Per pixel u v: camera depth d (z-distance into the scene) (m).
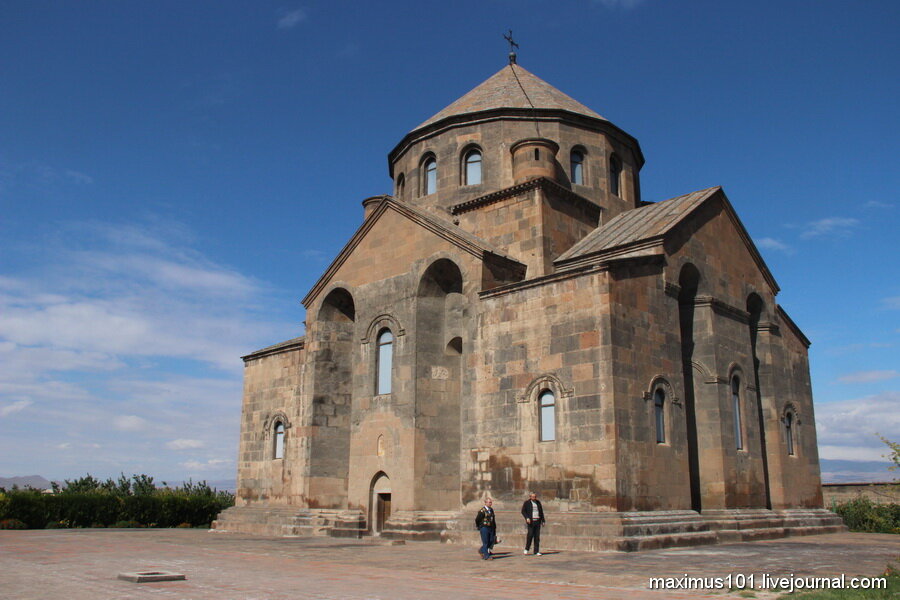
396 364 28.66
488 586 14.13
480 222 31.52
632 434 22.64
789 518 28.75
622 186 35.72
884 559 18.41
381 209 31.03
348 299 32.75
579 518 21.94
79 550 22.61
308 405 31.70
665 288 25.42
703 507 26.22
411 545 24.30
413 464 26.61
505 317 25.70
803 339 34.62
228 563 18.61
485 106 35.44
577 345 23.47
